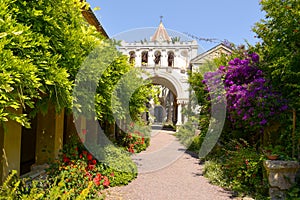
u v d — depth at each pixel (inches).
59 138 222.4
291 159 169.9
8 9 85.6
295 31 167.2
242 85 243.0
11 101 83.8
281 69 185.0
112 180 200.8
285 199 154.3
